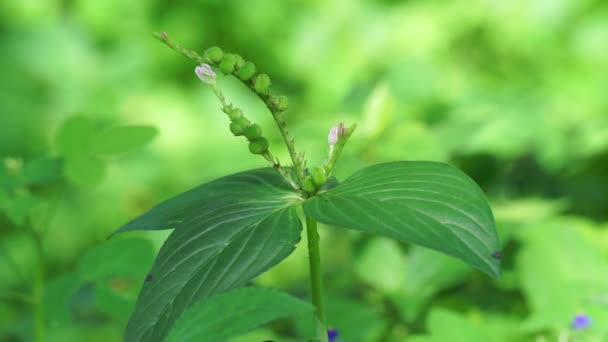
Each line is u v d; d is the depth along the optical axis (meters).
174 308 0.82
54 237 2.06
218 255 0.83
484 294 1.22
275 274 1.55
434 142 1.27
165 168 2.17
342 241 1.58
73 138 1.10
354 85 1.64
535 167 1.59
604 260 1.15
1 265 1.99
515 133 1.53
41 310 1.09
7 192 1.08
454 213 0.83
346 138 0.88
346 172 1.24
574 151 1.72
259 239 0.84
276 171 0.90
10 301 1.80
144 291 0.84
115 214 2.09
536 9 2.22
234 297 0.79
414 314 1.16
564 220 1.37
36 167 1.10
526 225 1.19
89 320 1.51
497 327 1.17
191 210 0.89
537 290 1.14
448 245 0.82
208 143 2.22
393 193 0.84
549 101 1.79
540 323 1.10
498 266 0.82
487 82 2.22
